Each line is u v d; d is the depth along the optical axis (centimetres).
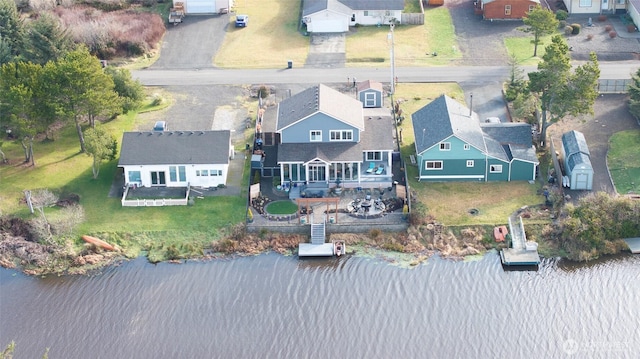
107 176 10600
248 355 8231
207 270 9306
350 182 10300
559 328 8456
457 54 13388
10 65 10638
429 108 10975
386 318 8612
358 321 8588
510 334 8400
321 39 13938
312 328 8519
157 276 9250
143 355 8256
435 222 9706
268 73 12950
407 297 8869
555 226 9588
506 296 8862
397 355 8188
